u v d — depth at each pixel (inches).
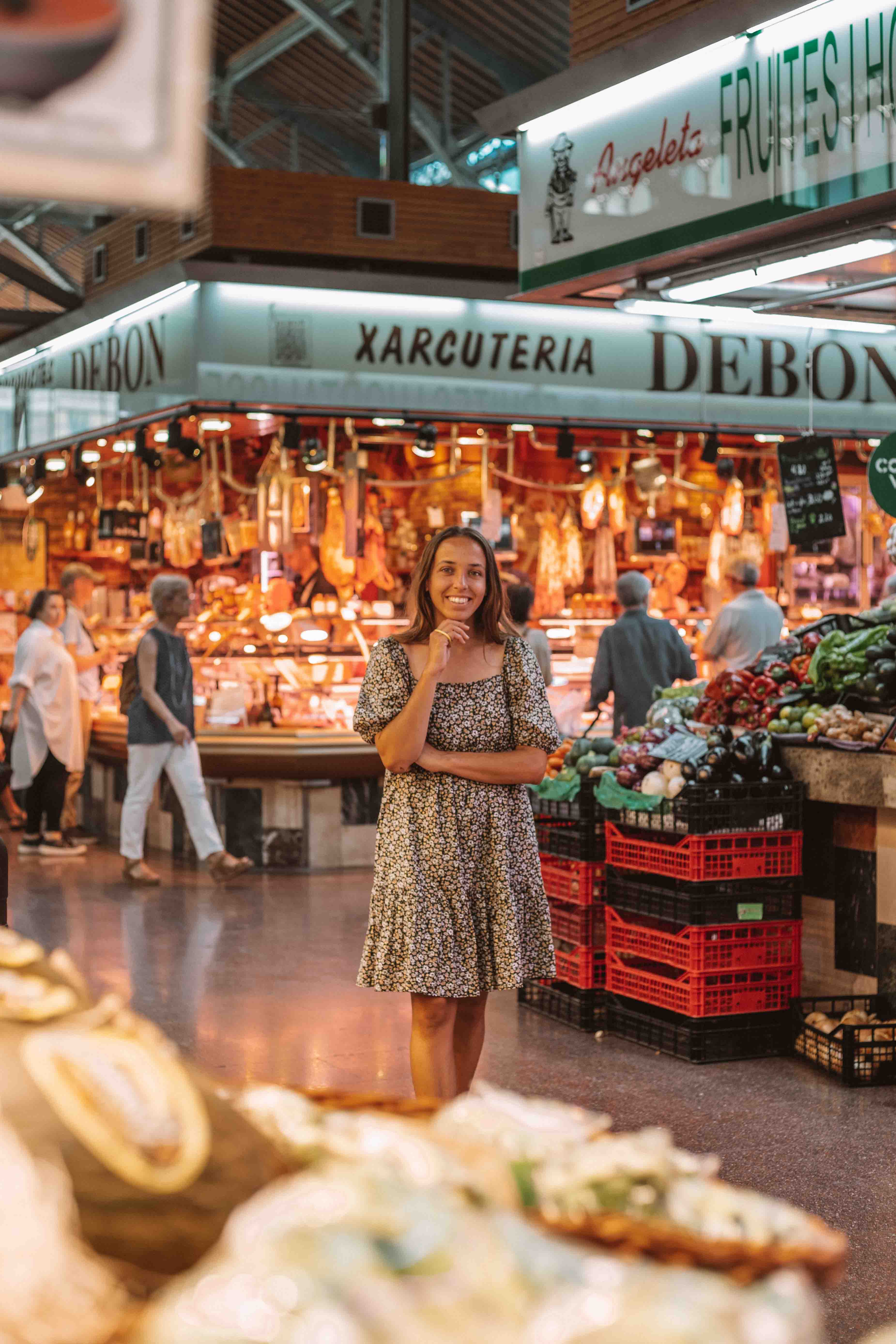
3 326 464.4
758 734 193.9
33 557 510.9
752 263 225.1
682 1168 42.8
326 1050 191.5
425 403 383.2
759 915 189.0
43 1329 31.0
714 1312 33.4
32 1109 33.7
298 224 369.4
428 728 134.5
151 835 383.6
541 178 258.1
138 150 34.4
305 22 505.4
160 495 442.0
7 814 426.6
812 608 470.0
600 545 451.5
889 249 212.5
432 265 386.0
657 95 231.5
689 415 407.8
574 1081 179.3
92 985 227.8
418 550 437.7
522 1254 34.2
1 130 33.6
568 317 395.5
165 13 34.4
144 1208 33.6
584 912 203.8
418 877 133.3
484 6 482.9
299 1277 31.1
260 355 367.2
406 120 406.0
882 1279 119.7
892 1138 156.8
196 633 406.6
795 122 206.8
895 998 186.4
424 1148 39.1
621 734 226.4
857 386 422.3
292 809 346.6
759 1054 190.7
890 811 186.1
